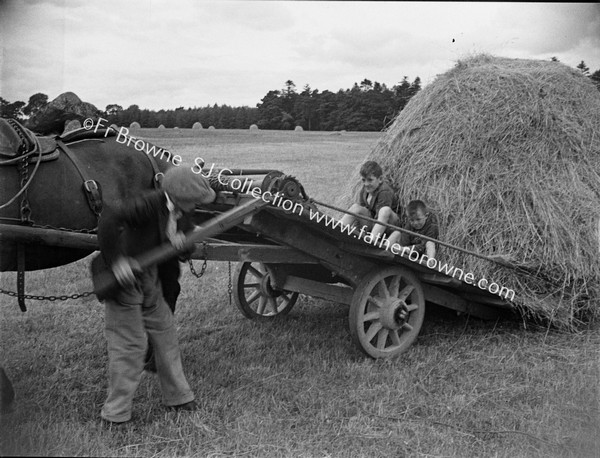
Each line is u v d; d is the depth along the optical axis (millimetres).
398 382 4508
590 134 6086
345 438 3703
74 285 6707
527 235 5527
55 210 4430
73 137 4844
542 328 5777
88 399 4148
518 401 4250
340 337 5574
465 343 5430
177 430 3713
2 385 3896
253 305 6449
